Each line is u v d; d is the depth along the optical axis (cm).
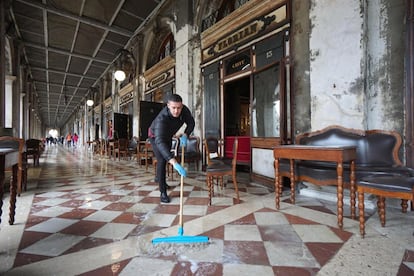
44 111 3569
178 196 351
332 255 172
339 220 224
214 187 415
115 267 157
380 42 304
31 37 995
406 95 280
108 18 855
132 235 209
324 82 338
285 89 393
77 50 1139
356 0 306
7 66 926
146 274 149
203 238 192
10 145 352
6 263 161
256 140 466
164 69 848
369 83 311
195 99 671
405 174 248
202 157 636
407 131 279
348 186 258
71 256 172
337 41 324
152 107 843
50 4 762
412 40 274
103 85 1672
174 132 318
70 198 340
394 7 293
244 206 296
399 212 268
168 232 216
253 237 204
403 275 145
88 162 862
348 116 313
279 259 167
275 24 432
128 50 1145
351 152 238
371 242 192
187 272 151
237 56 530
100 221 245
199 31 655
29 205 303
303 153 257
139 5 778
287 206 296
